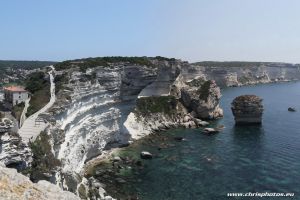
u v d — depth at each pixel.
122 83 111.81
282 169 75.75
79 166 78.06
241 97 134.25
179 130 125.56
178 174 74.12
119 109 109.75
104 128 98.38
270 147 96.06
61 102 75.12
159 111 133.50
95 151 90.81
